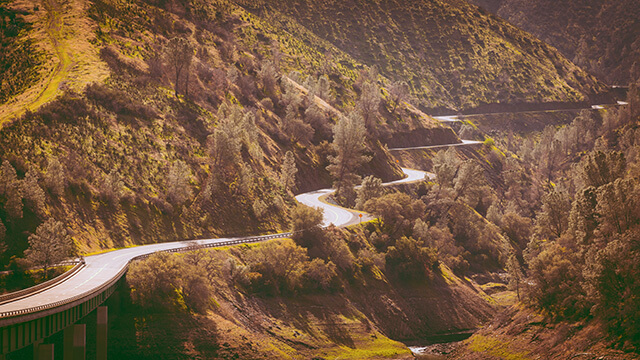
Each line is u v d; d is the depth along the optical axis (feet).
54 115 450.30
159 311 331.16
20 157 395.14
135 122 502.38
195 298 346.13
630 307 319.88
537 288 392.68
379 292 459.32
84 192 405.80
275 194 539.29
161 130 513.45
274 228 499.92
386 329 433.89
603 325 335.67
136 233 411.13
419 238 524.93
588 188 420.36
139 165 462.60
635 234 341.41
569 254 398.01
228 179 508.94
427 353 411.34
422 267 501.15
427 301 481.05
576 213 424.87
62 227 335.06
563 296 376.89
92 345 303.48
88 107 481.46
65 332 267.39
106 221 401.08
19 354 287.07
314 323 392.68
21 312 206.90
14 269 318.45
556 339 354.13
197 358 318.65
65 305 236.84
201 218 459.73
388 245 514.68
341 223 514.27
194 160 504.43
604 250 337.31
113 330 314.76
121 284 328.70
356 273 461.37
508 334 389.60
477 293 529.86
